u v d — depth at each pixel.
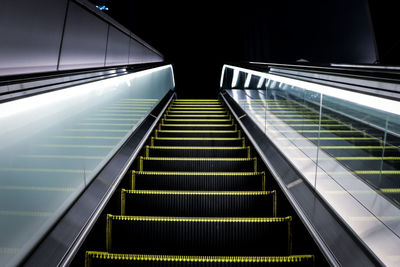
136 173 3.40
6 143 1.76
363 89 1.95
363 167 3.08
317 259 2.02
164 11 14.56
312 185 2.48
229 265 2.00
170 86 10.65
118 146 3.64
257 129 4.58
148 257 2.03
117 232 2.39
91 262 2.02
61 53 4.15
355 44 9.16
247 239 2.38
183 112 7.68
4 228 1.72
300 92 4.45
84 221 2.17
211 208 2.87
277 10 11.59
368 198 2.35
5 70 3.19
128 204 2.87
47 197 2.18
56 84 2.06
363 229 1.91
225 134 5.51
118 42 6.45
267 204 2.89
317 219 2.10
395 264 1.59
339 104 3.90
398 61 8.66
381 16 8.62
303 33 10.52
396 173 2.92
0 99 1.46
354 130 3.54
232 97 8.02
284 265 2.01
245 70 5.45
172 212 2.87
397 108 1.59
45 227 1.99
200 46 14.91
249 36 13.85
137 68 4.68
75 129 2.73
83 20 4.61
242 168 3.90
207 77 15.49
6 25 3.06
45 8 3.59
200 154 4.41
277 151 3.43
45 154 2.19
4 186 1.73
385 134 3.13
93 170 3.13
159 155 4.41
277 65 4.30
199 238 2.38
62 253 1.82
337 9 9.47
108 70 3.36
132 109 4.91
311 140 3.83
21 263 1.66
